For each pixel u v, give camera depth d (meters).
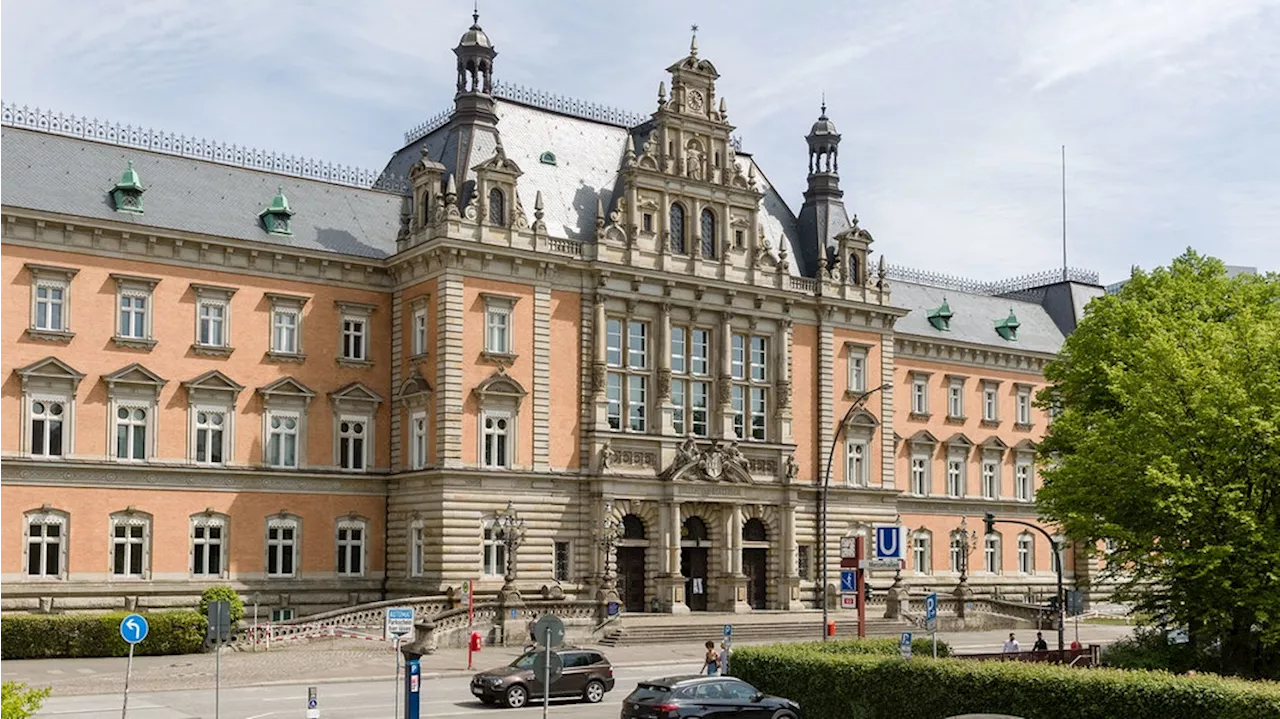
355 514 78.94
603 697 51.69
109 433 71.31
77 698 49.97
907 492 103.56
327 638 68.88
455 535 75.06
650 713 39.97
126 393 72.06
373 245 82.19
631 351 83.25
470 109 83.31
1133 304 70.44
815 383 92.12
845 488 92.12
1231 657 54.34
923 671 39.59
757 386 88.69
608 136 89.62
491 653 67.19
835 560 91.00
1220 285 70.19
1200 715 34.03
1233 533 52.22
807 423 91.31
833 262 95.50
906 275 113.19
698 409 85.88
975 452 108.50
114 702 48.84
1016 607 91.94
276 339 77.50
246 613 74.25
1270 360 55.09
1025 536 110.62
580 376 81.00
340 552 78.62
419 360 78.50
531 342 79.12
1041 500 64.31
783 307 90.00
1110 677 36.00
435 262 77.44
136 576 71.62
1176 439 53.91
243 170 80.62
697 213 86.38
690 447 83.19
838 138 98.75
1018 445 111.44
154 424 72.75
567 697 51.06
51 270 70.12
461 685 55.75
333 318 79.38
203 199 77.19
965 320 111.62
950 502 105.69
